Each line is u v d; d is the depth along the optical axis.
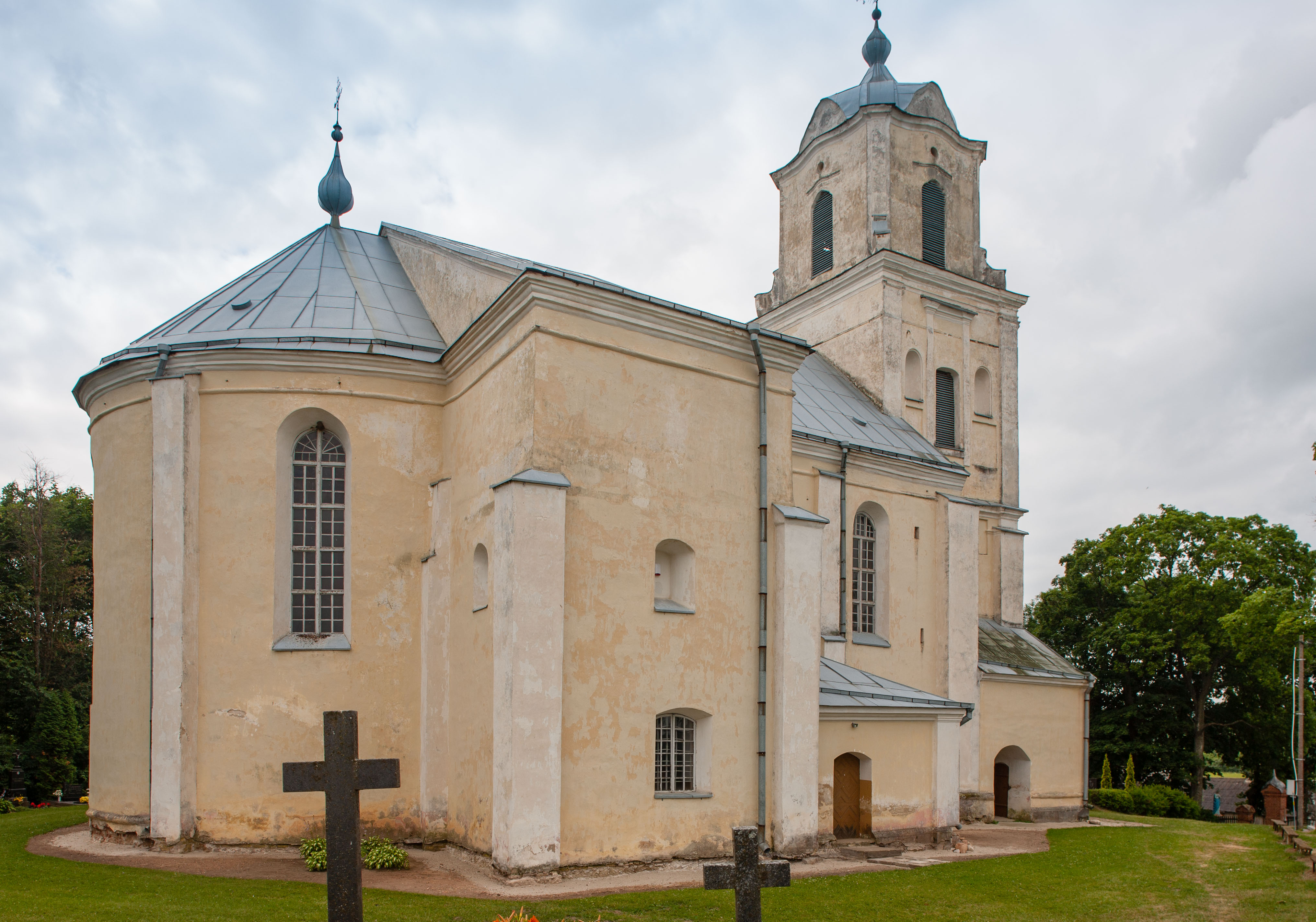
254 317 23.27
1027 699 33.06
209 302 24.84
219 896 14.93
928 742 24.25
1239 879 19.61
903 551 30.88
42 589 46.41
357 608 21.03
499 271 21.83
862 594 30.16
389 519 21.50
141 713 20.83
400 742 20.89
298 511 21.52
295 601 21.20
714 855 19.58
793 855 20.41
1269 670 47.16
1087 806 34.06
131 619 21.36
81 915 13.24
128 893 15.06
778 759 20.59
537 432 18.36
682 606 20.14
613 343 19.64
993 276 38.97
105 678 21.92
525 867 16.94
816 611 21.55
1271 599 33.28
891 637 30.09
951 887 18.20
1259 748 50.34
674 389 20.47
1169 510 49.69
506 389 19.47
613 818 18.31
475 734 19.22
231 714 20.08
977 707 31.20
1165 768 49.38
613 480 19.27
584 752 18.12
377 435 21.62
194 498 20.55
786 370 22.34
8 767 36.00
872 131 37.00
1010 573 36.94
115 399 22.28
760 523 21.47
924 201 37.91
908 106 37.66
